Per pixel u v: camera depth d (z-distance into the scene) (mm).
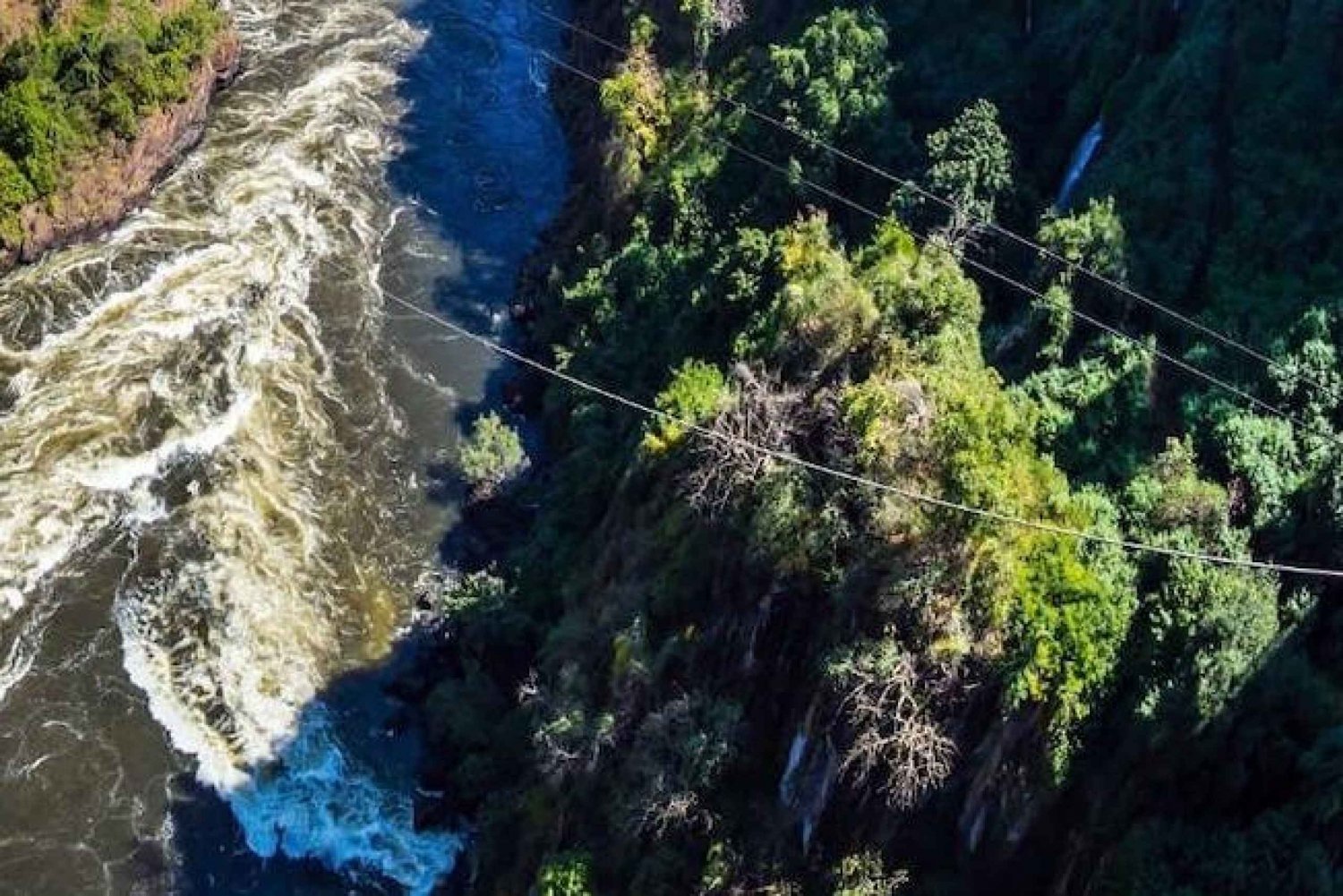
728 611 50906
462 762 57156
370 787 57062
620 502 60125
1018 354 57125
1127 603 44344
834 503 48219
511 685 59625
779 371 56156
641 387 68188
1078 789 43125
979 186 63531
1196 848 39969
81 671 58250
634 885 47656
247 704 58438
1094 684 43062
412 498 67812
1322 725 41938
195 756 56594
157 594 61000
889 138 69312
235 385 69750
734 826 47469
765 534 49156
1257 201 57250
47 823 53906
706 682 50812
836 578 47438
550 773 52000
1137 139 61500
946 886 43875
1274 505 48656
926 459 47656
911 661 44250
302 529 65000
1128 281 56625
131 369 69250
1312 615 44969
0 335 69938
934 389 49812
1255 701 42031
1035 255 60094
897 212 64438
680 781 48031
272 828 55312
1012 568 44062
